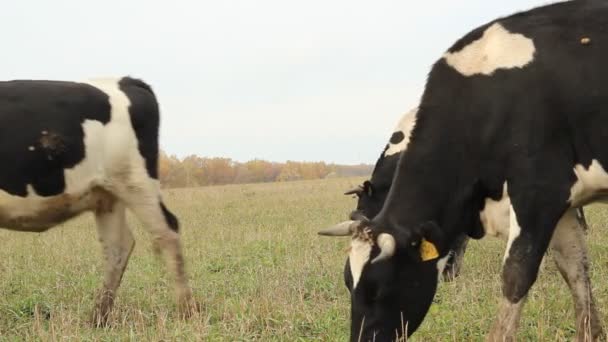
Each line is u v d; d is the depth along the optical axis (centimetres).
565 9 563
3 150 718
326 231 563
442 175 575
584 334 586
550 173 534
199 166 8369
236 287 866
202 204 2600
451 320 650
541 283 795
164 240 788
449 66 586
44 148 725
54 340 628
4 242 1438
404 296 557
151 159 792
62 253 1209
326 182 4412
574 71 532
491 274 870
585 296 593
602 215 1331
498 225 568
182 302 769
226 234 1445
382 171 929
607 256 918
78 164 745
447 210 577
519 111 541
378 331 552
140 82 820
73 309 796
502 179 553
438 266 575
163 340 627
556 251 602
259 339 639
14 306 795
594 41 534
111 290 780
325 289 824
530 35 557
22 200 732
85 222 1936
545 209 535
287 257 1045
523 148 537
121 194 777
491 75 559
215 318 742
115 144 764
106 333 675
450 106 575
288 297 774
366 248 548
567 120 534
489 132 552
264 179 8900
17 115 725
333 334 639
